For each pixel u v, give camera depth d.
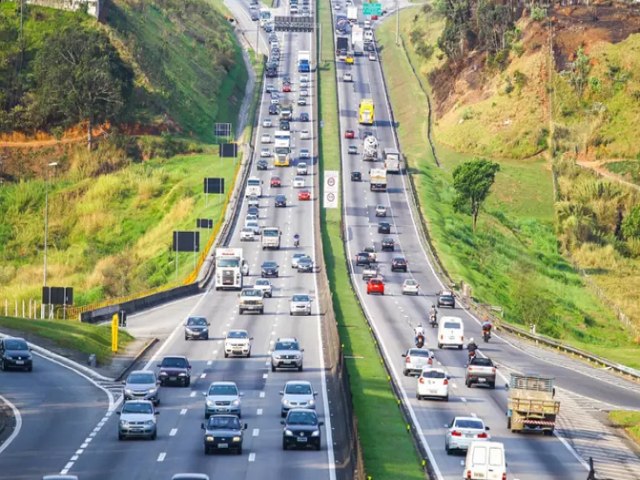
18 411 129.50
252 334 192.00
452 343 183.50
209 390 127.75
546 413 124.06
